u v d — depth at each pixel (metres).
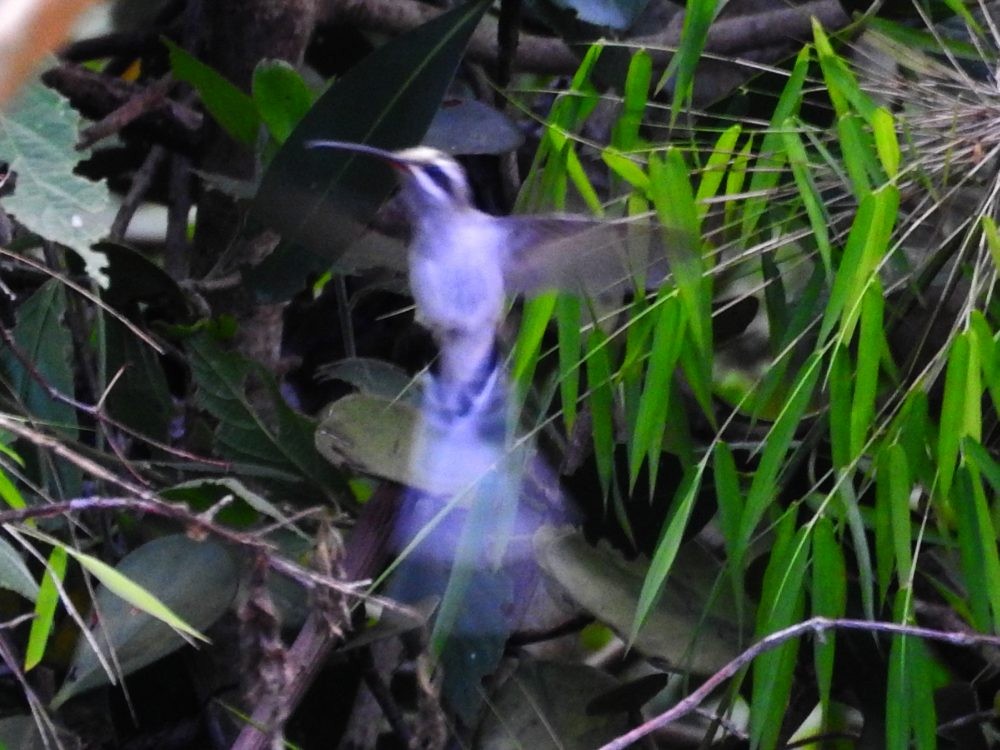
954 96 1.20
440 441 1.17
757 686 1.13
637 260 1.16
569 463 1.20
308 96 1.23
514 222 1.19
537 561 1.20
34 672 1.21
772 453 1.13
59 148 1.11
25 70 0.76
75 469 1.21
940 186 1.17
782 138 1.17
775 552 1.14
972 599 1.12
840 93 1.15
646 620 1.19
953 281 1.15
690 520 1.21
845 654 1.22
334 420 1.17
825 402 1.18
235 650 1.23
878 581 1.17
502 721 1.22
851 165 1.14
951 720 1.21
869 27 1.22
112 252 1.22
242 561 1.18
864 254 1.12
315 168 1.21
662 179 1.14
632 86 1.18
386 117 1.21
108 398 1.23
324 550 1.14
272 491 1.20
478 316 1.18
